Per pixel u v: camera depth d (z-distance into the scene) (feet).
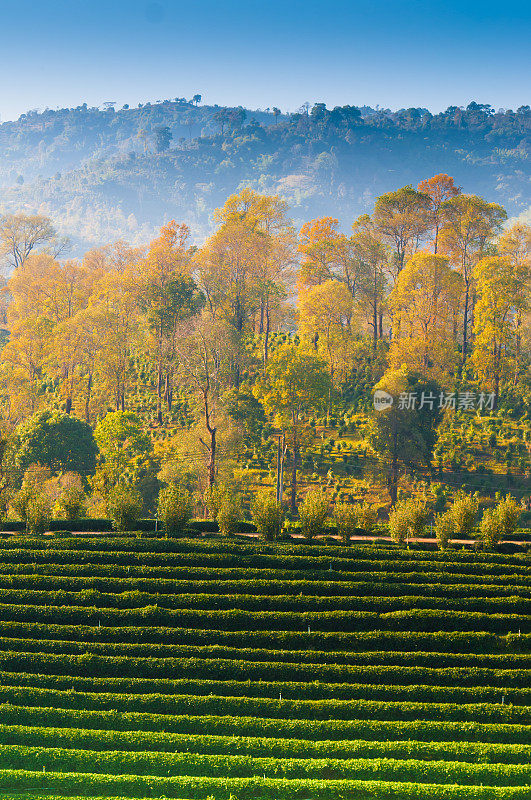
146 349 354.54
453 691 128.47
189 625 149.07
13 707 122.42
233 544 179.32
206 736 116.88
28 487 207.62
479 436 280.92
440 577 164.14
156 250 333.01
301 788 106.42
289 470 274.57
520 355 319.27
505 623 148.46
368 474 262.47
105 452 260.01
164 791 106.42
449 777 109.60
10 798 104.58
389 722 120.26
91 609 150.10
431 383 264.93
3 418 313.73
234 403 297.33
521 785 108.68
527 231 351.05
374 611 153.58
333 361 320.50
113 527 197.57
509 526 191.42
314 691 128.88
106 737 116.16
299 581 161.27
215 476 243.40
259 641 143.23
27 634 143.54
